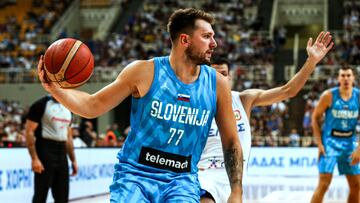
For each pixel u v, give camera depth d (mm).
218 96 3844
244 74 25922
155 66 3738
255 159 16141
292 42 34688
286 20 35281
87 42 30016
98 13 34906
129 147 3760
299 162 16031
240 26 31531
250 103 5449
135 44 30156
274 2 33812
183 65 3740
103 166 13281
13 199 9703
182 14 3725
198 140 3775
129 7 34969
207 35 3725
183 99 3686
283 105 23188
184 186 3693
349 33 29500
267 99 5352
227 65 5523
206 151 5203
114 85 3711
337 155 8555
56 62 3596
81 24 35188
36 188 7879
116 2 35125
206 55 3729
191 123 3709
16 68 27703
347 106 8648
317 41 4988
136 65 3736
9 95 27047
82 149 12250
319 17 34625
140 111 3723
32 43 30844
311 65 4977
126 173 3709
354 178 8508
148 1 35062
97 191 12906
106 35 31500
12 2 35844
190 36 3703
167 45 29719
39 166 7770
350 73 8656
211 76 3844
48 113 7801
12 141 15836
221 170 5156
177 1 34594
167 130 3680
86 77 3715
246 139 5391
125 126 25953
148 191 3639
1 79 27266
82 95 3699
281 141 19703
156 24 32375
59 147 7965
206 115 3754
